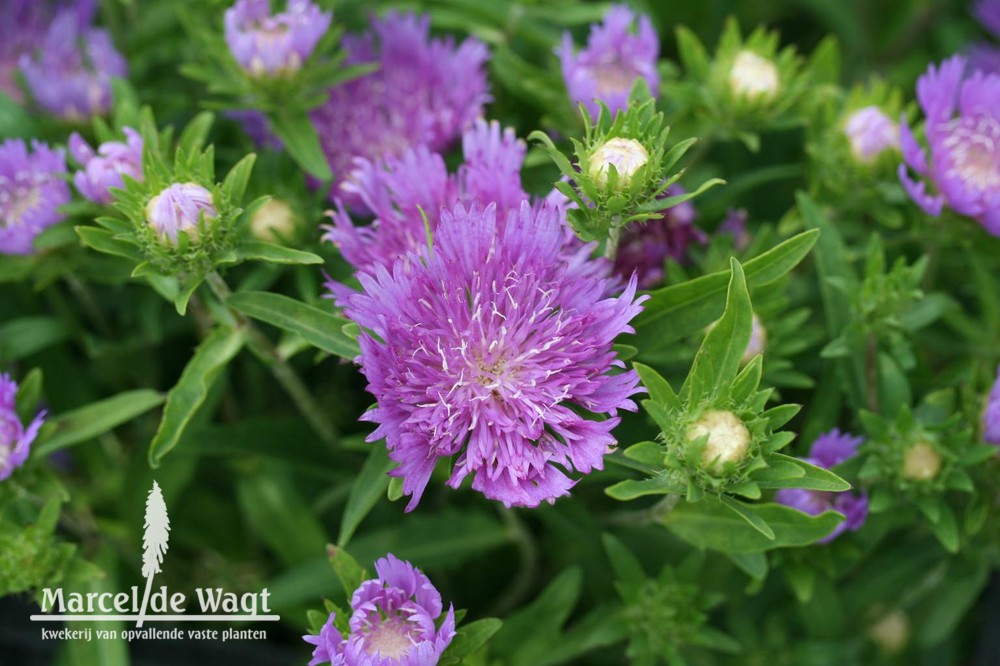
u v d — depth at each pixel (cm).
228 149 77
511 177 66
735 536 68
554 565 78
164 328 78
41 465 70
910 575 75
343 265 70
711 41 89
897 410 70
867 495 70
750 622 76
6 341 74
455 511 76
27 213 69
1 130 73
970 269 79
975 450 69
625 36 73
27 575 69
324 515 79
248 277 74
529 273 64
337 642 63
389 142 74
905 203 74
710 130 74
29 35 82
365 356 62
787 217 76
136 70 80
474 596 79
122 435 81
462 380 64
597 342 64
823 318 77
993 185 72
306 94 73
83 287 75
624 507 77
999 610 81
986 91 73
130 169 68
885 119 73
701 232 72
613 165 63
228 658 78
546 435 64
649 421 67
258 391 79
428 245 63
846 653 76
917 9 93
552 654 72
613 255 66
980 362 73
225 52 73
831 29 94
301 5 72
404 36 75
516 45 82
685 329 66
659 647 71
